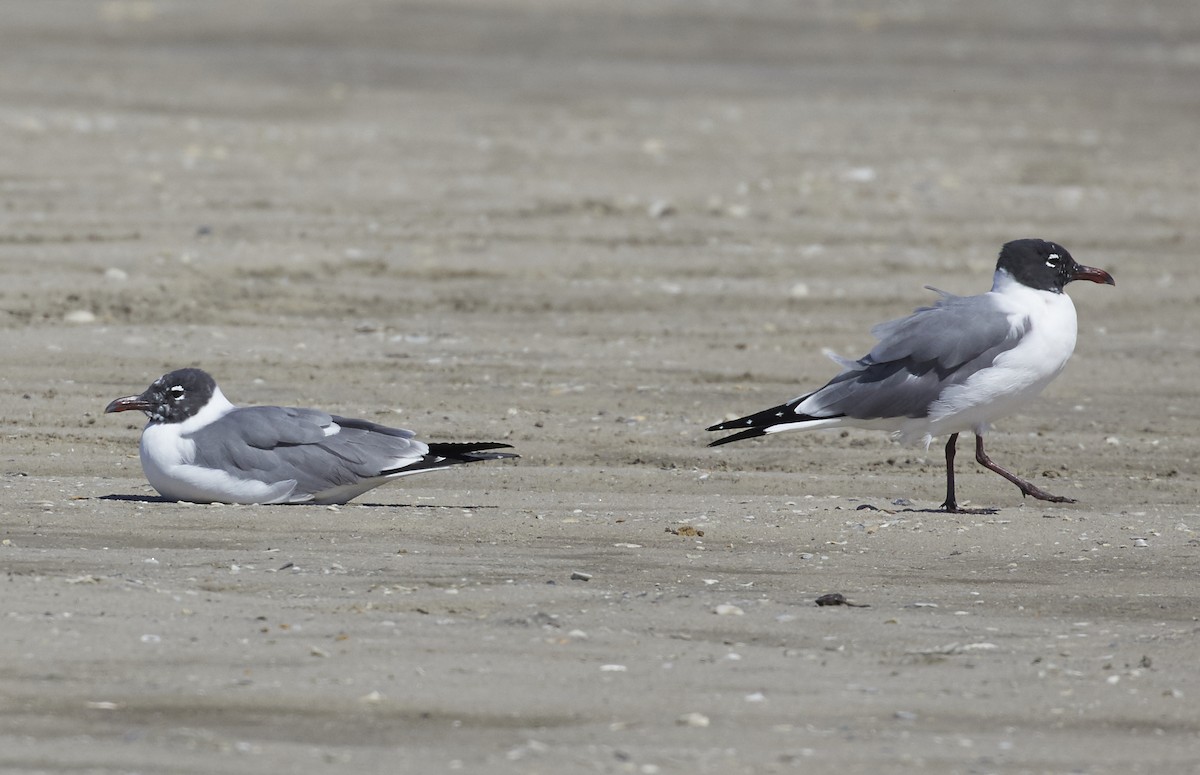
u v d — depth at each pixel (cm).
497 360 1803
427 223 2364
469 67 3841
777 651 875
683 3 5019
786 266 2238
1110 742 745
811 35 4494
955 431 1276
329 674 813
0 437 1434
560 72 3794
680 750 722
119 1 4781
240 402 1590
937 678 834
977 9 5053
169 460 1200
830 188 2666
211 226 2291
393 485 1322
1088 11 5084
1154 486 1383
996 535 1169
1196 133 3247
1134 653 881
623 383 1731
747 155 2881
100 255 2116
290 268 2120
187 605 924
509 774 690
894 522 1206
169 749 710
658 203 2492
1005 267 1271
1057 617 957
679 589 1007
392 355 1805
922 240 2388
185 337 1838
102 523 1133
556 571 1043
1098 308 2114
